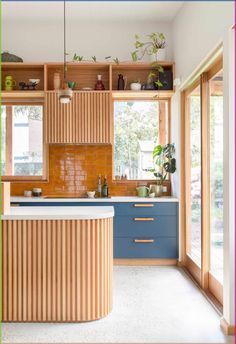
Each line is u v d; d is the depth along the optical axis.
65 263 2.98
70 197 5.17
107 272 3.11
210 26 3.30
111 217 3.17
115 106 5.43
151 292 3.72
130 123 5.44
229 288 2.78
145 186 5.31
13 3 4.62
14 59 5.05
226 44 2.84
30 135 5.37
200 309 3.27
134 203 4.80
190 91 4.52
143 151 5.43
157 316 3.11
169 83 5.08
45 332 2.81
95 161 5.33
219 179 3.49
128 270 4.56
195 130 4.39
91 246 2.99
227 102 2.82
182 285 3.96
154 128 5.45
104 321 3.01
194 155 4.45
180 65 4.71
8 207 3.13
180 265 4.77
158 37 5.29
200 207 4.11
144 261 4.83
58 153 5.32
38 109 5.36
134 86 5.06
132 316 3.10
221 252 3.43
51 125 4.92
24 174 5.37
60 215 2.96
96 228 3.01
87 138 4.92
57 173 5.32
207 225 3.87
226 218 2.84
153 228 4.81
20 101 5.34
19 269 2.99
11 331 2.83
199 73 3.96
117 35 5.31
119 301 3.46
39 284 2.99
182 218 4.81
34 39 5.29
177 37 4.90
